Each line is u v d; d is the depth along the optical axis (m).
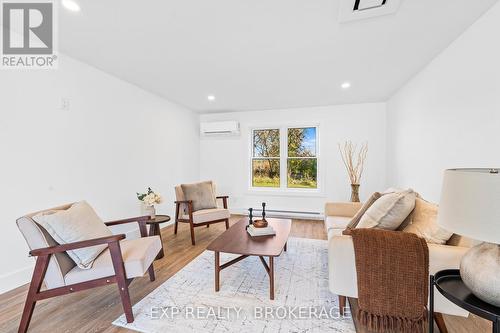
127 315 1.62
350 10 1.72
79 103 2.65
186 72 2.93
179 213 3.52
